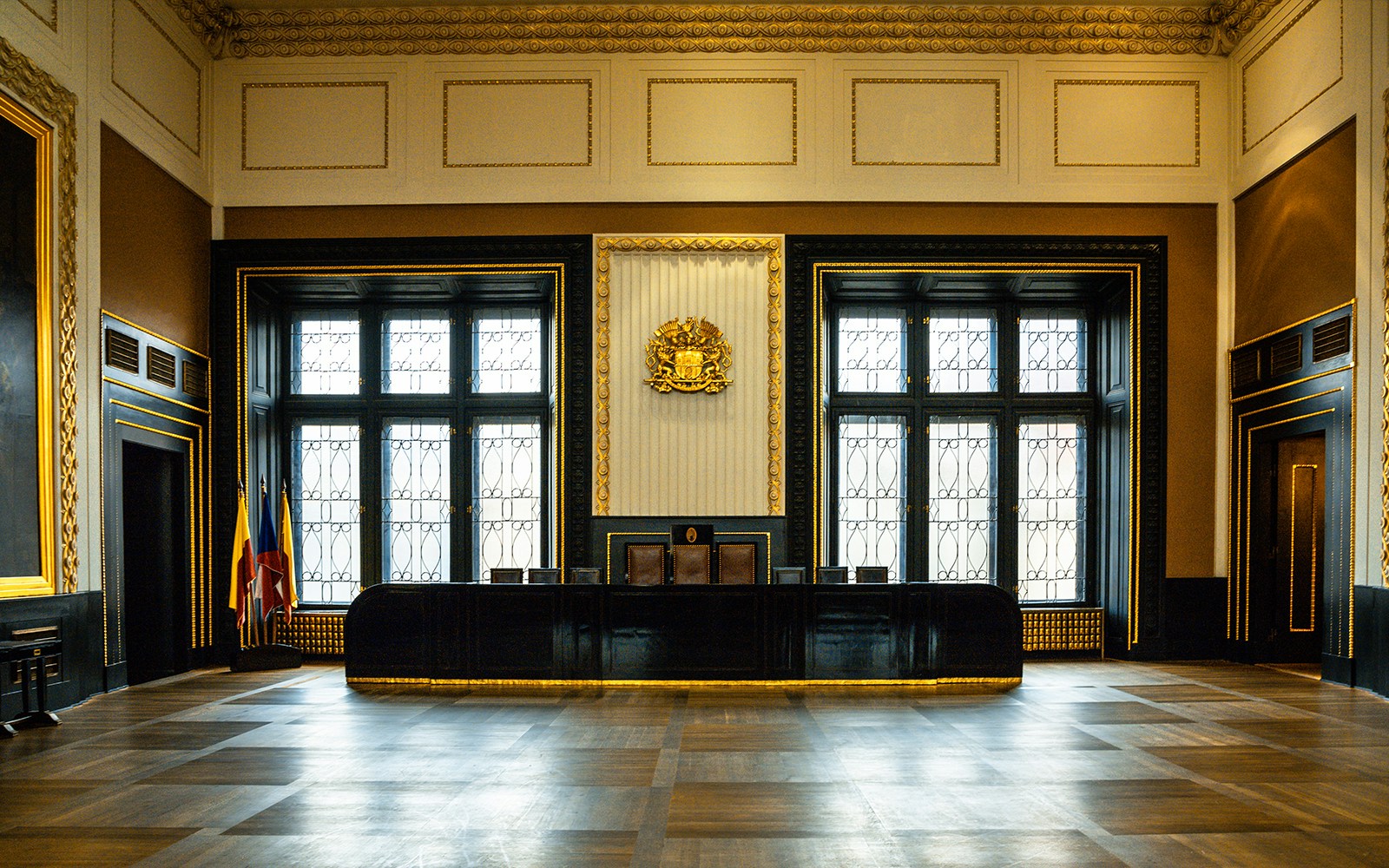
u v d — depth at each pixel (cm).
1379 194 777
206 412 969
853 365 1073
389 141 998
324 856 394
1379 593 771
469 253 990
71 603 735
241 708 720
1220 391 997
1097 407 1065
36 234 709
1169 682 838
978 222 997
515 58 998
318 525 1058
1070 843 411
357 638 832
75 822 438
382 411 1066
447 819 444
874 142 996
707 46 994
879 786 500
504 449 1064
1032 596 1059
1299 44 883
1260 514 955
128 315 834
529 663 827
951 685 817
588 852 399
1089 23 994
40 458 707
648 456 981
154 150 877
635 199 989
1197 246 1004
